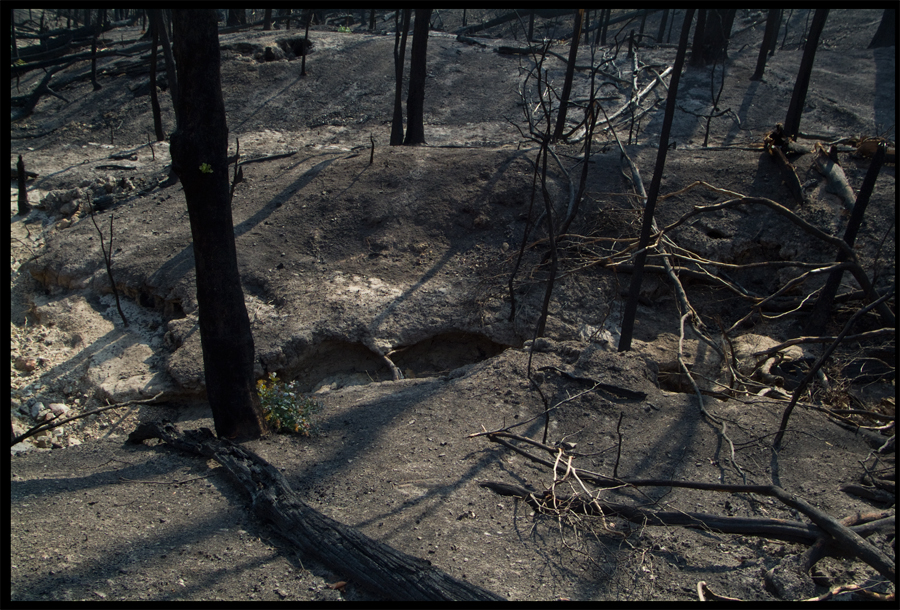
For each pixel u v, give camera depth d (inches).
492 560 142.7
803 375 278.5
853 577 141.8
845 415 235.9
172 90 574.9
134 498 168.9
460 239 368.8
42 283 406.0
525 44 797.9
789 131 450.3
